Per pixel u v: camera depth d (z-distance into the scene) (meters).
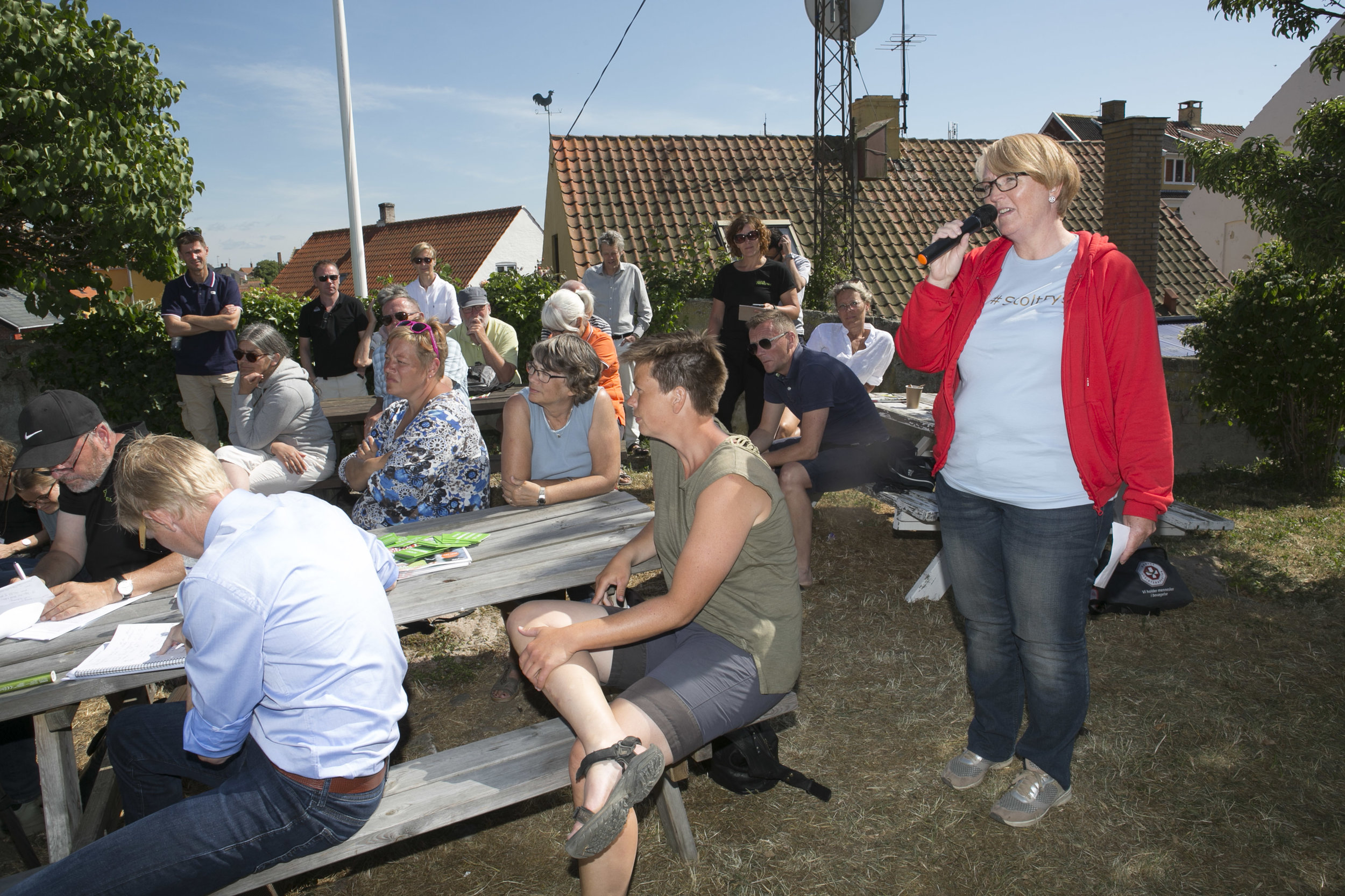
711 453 2.12
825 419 3.88
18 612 2.22
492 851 2.44
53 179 5.40
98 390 6.55
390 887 2.32
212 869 1.70
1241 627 3.55
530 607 2.31
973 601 2.48
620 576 2.45
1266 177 4.53
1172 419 6.10
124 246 6.14
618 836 1.83
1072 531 2.21
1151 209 12.82
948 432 2.44
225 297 6.22
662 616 1.99
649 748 1.79
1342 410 5.33
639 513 3.04
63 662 2.02
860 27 10.43
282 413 3.97
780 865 2.31
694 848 2.34
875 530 5.02
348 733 1.76
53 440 2.55
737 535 2.01
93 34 5.67
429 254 6.54
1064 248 2.21
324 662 1.74
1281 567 4.15
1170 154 29.36
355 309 6.52
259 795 1.73
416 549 2.62
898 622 3.76
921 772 2.69
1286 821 2.37
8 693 1.90
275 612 1.70
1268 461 6.00
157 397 6.66
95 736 2.95
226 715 1.70
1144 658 3.33
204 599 1.65
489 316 6.37
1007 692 2.54
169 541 1.90
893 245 12.71
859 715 3.03
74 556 2.68
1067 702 2.33
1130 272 2.09
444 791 1.99
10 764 2.62
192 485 1.83
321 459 4.10
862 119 14.67
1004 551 2.33
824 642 3.60
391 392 3.34
